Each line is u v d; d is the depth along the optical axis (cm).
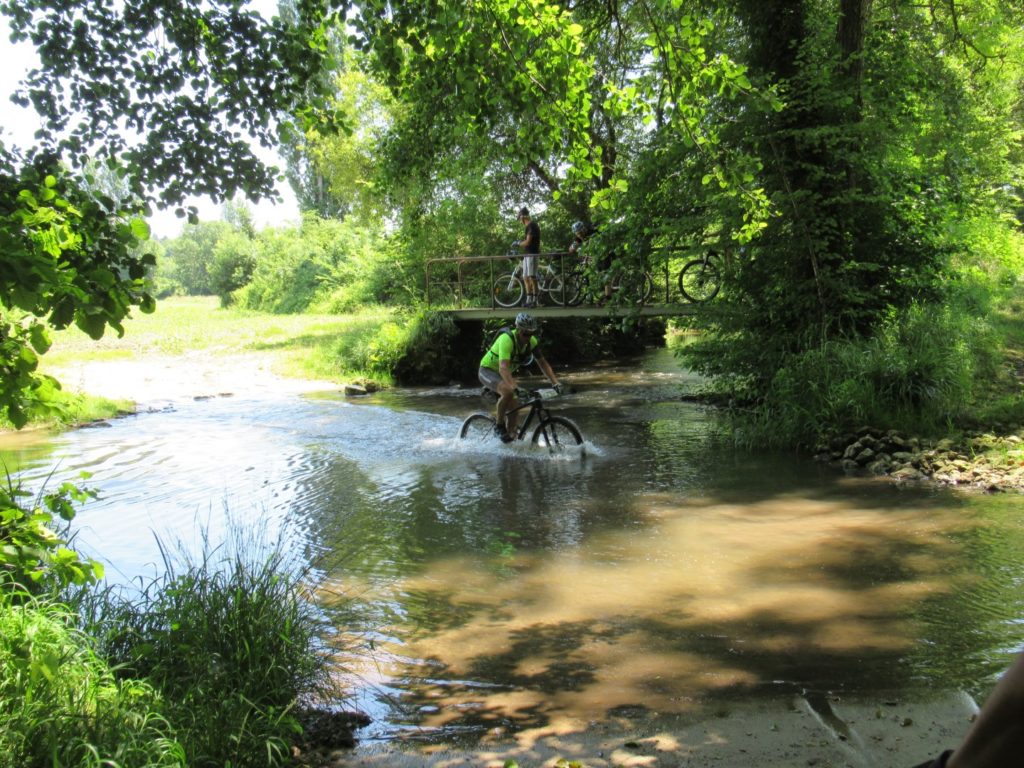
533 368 2130
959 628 480
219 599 420
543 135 684
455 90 642
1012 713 83
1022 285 2123
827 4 1380
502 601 549
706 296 1516
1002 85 1822
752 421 1134
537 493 833
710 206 1245
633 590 562
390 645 482
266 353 2309
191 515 774
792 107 1191
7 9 554
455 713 399
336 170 3275
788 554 626
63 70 564
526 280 1861
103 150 575
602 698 410
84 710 301
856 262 1203
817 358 1104
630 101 721
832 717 379
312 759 355
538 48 632
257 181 598
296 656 408
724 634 484
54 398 375
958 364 1097
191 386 1747
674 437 1120
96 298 324
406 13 565
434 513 769
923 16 1509
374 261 3694
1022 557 596
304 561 638
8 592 363
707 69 677
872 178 1247
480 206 2459
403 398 1625
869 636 474
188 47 589
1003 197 2147
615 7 848
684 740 364
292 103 619
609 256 1616
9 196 341
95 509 797
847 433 1000
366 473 941
